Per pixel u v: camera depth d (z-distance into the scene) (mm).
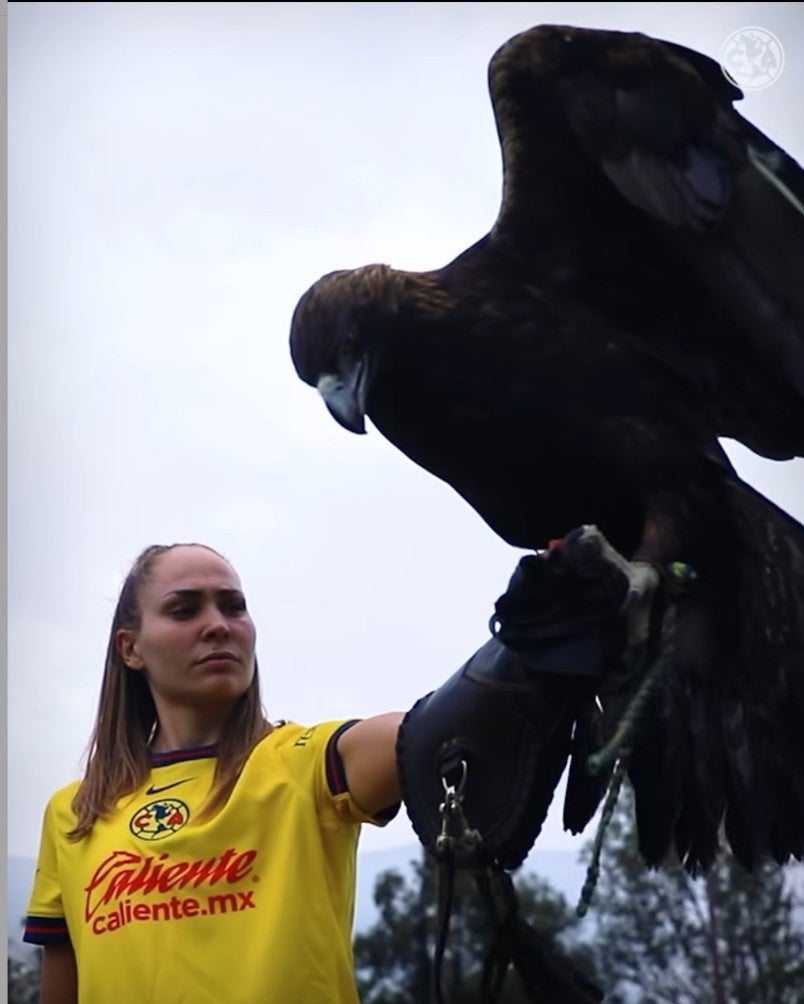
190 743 3582
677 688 3928
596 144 3869
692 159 3809
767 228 3777
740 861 3871
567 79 3857
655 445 3990
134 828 3445
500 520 4309
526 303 4094
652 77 3824
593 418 4027
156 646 3570
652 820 3895
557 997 3133
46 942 3564
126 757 3580
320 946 3264
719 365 4066
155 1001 3244
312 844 3340
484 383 4109
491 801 3238
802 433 4090
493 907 3172
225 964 3240
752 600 3930
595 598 3299
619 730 3303
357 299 4230
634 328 4090
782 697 3895
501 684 3283
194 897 3299
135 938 3303
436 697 3342
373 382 4242
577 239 4035
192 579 3611
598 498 4125
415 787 3279
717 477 4004
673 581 3826
